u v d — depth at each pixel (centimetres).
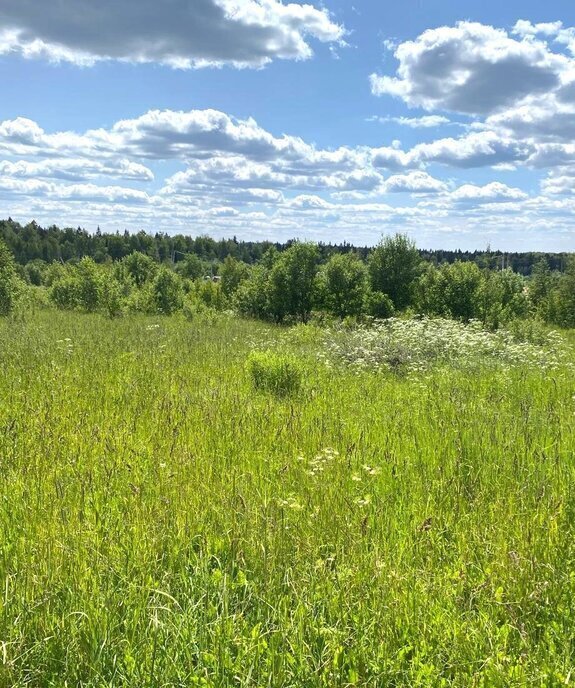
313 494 377
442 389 791
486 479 415
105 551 295
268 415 594
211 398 679
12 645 221
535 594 265
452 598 264
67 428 530
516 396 755
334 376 914
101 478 400
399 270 2677
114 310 2447
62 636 226
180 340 1318
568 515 347
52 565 274
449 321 1510
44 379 760
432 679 214
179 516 333
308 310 2631
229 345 1278
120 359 952
